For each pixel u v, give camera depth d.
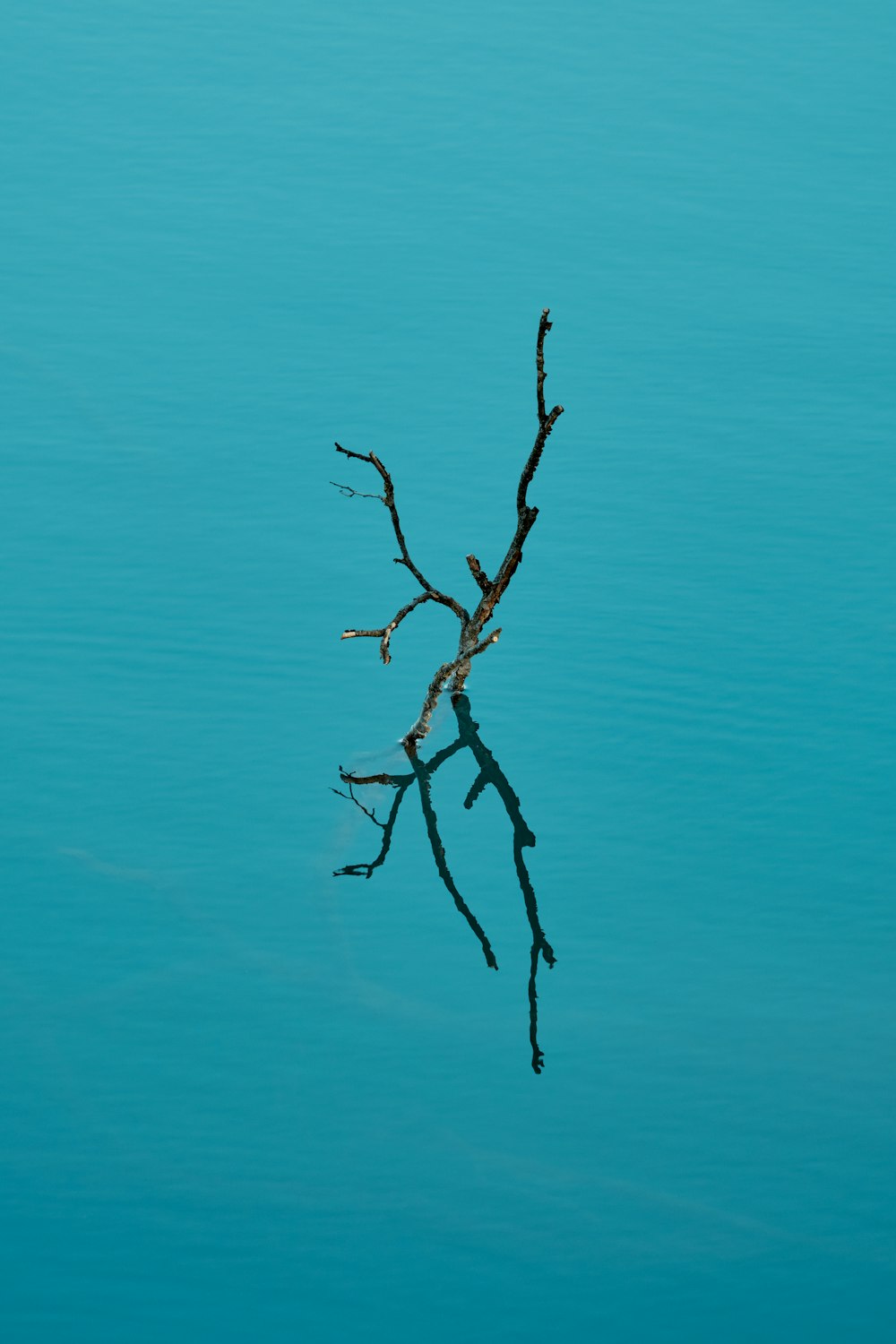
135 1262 19.19
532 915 24.62
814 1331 18.52
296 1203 19.98
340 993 23.12
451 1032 22.52
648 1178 20.41
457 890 25.05
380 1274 19.14
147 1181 20.20
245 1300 18.77
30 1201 19.88
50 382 37.09
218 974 23.34
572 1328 18.50
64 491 33.66
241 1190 20.14
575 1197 20.16
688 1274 19.23
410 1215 19.88
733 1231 19.73
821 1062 22.03
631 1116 21.28
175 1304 18.70
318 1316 18.58
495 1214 19.92
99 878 24.89
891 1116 21.22
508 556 28.56
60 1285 18.86
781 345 38.62
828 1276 19.20
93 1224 19.62
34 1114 21.06
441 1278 19.12
